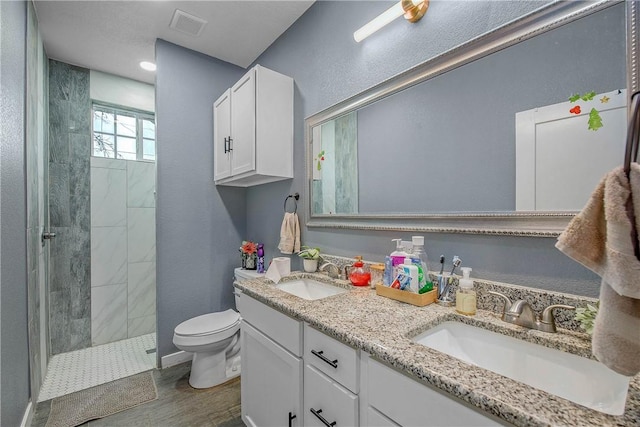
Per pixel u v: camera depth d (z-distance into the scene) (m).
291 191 2.13
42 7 1.86
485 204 1.08
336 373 0.92
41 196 2.04
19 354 1.41
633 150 0.49
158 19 2.03
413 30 1.34
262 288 1.44
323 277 1.65
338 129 1.72
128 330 2.79
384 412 0.77
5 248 1.23
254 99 1.93
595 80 0.84
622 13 0.80
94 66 2.62
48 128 2.41
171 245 2.29
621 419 0.48
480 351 0.94
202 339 1.84
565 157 0.89
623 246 0.47
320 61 1.86
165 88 2.27
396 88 1.39
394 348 0.75
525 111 0.98
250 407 1.46
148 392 1.88
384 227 1.44
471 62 1.12
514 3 1.02
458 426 0.61
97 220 2.64
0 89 1.18
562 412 0.50
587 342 0.78
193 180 2.40
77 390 1.91
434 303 1.14
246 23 2.09
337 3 1.74
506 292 1.00
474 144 1.11
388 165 1.44
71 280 2.52
